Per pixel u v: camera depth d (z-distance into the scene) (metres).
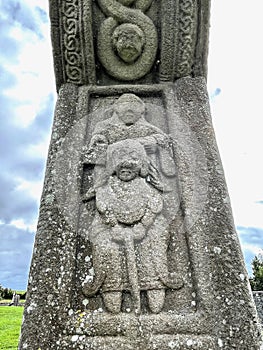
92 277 1.83
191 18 2.52
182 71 2.57
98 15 2.61
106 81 2.63
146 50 2.56
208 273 1.83
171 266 1.87
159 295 1.76
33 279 1.82
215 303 1.74
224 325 1.69
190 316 1.72
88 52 2.53
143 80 2.63
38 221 2.01
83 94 2.50
